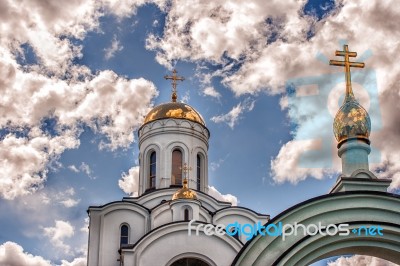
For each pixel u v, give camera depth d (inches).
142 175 1603.1
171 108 1644.9
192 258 1239.5
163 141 1598.2
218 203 1544.0
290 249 666.8
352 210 689.6
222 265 1234.0
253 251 671.1
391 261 717.9
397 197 688.4
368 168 725.9
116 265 1386.6
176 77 1782.7
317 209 685.3
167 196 1510.8
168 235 1249.4
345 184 698.8
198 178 1614.2
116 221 1429.6
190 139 1610.5
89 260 1381.6
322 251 684.7
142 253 1231.5
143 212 1448.1
